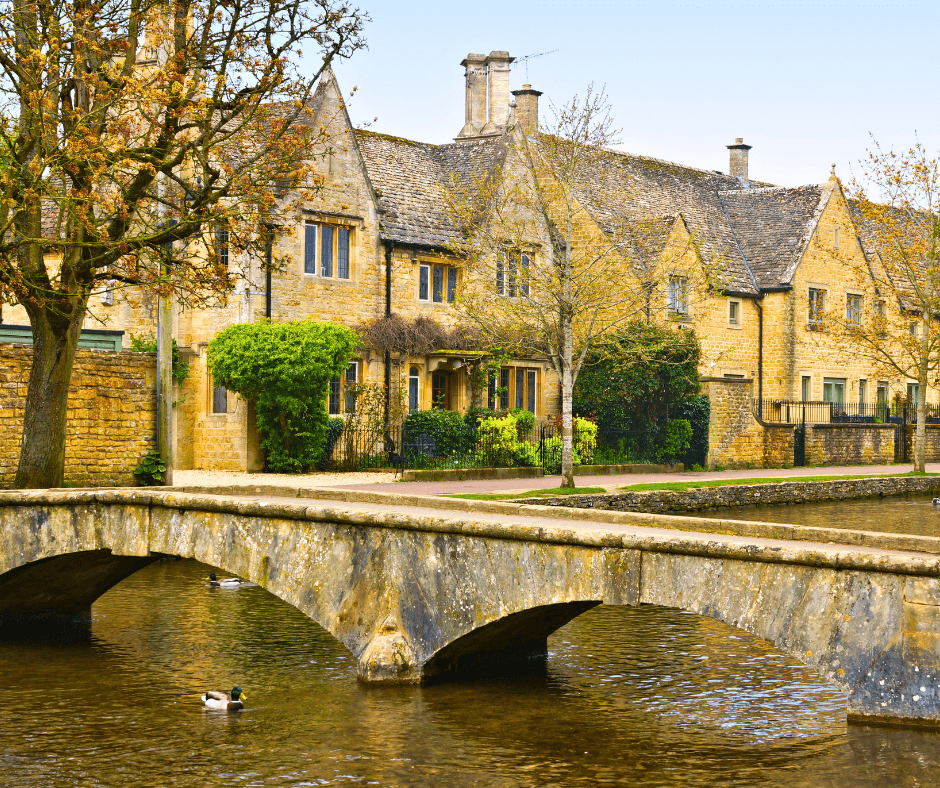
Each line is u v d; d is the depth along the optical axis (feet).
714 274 96.37
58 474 61.21
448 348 107.65
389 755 32.42
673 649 44.73
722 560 32.55
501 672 41.22
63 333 61.00
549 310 89.97
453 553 37.86
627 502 84.94
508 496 78.74
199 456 96.37
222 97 62.03
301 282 100.37
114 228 60.34
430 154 124.47
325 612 40.52
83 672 42.34
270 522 41.91
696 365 119.24
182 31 60.39
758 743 32.81
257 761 32.22
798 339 147.02
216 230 80.07
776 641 31.65
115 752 33.17
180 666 43.04
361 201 106.01
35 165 53.83
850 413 154.51
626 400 117.60
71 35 56.85
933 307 118.93
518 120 121.08
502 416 109.60
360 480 90.22
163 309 75.36
